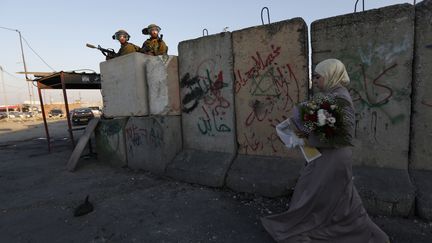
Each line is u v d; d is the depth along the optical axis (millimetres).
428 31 2758
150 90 5016
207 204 3432
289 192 3396
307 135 2143
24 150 8789
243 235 2641
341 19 3137
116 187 4328
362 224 2131
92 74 7871
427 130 2881
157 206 3461
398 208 2764
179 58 4758
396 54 2902
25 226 3119
